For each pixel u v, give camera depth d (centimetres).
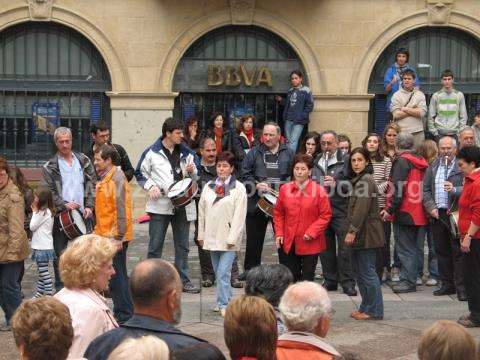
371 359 748
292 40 1542
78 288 512
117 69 1539
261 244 1051
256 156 1051
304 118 1489
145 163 999
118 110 1541
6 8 1513
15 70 1552
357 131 1552
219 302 902
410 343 800
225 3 1532
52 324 383
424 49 1574
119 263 849
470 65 1576
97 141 1138
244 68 1551
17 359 753
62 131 952
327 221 916
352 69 1551
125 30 1534
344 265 1015
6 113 1559
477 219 832
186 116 1572
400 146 1021
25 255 834
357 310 921
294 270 929
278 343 441
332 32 1545
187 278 1020
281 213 930
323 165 1047
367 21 1545
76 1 1527
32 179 1538
